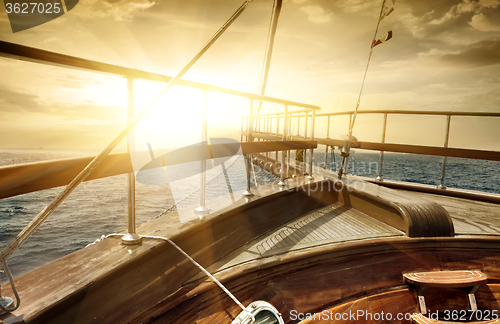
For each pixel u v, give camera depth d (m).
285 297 1.58
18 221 6.05
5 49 0.68
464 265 2.01
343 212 2.79
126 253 1.21
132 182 1.30
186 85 1.42
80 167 0.87
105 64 1.01
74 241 4.23
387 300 1.80
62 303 0.88
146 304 1.14
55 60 0.83
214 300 1.35
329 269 1.80
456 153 3.71
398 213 2.24
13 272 3.36
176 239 1.43
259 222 2.19
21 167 0.67
